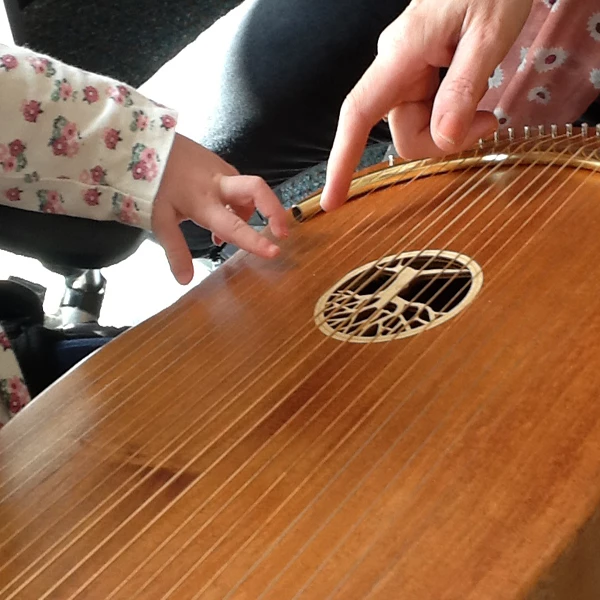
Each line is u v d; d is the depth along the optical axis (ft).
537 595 1.26
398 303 2.10
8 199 2.64
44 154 2.65
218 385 2.03
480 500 1.41
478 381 1.68
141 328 2.37
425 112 2.44
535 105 2.86
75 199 2.70
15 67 2.67
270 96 3.96
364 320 2.09
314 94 3.94
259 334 2.18
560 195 2.22
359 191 2.66
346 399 1.79
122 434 1.96
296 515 1.53
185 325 2.34
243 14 4.25
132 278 5.86
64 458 1.95
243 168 4.04
